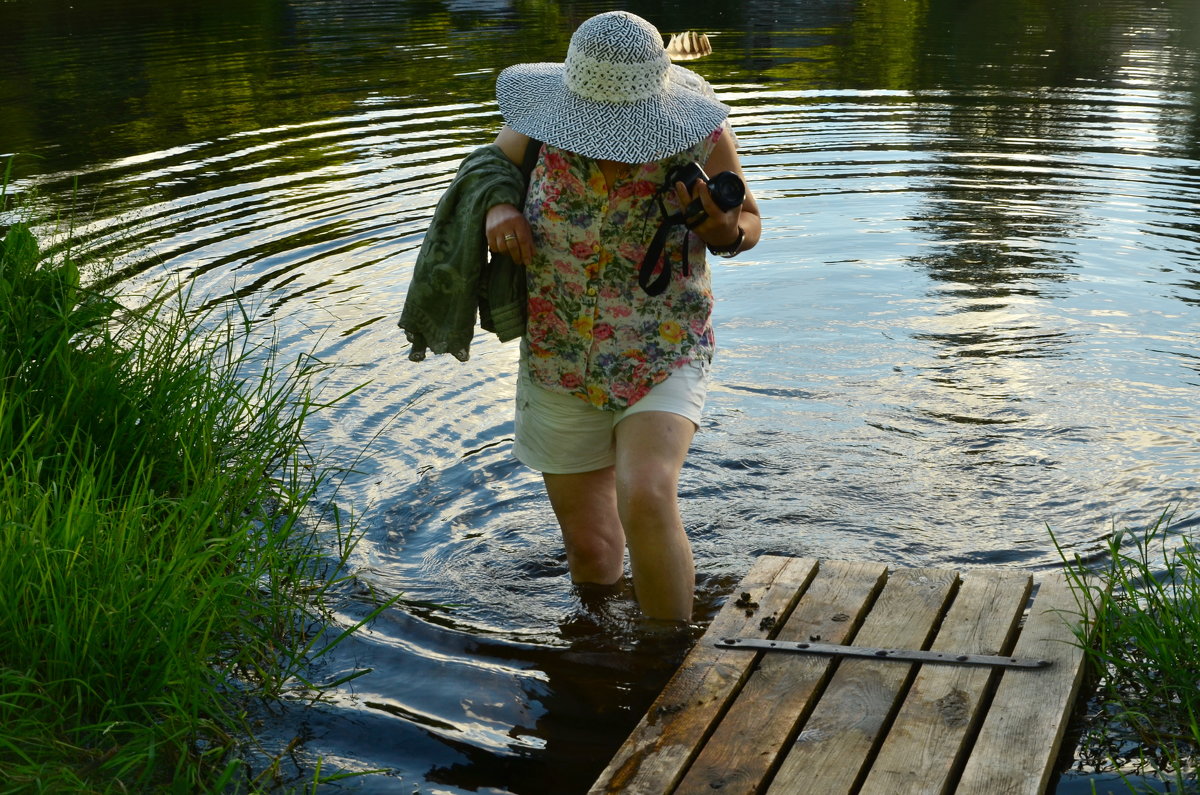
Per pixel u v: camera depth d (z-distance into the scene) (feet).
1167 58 41.91
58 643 10.45
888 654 10.85
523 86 11.86
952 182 28.35
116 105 35.99
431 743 10.71
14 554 10.89
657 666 11.77
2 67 42.19
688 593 11.90
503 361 19.72
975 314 21.01
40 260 16.60
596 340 11.73
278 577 12.96
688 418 11.86
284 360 18.99
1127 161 29.48
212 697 11.06
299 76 40.34
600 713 11.19
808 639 11.23
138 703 10.27
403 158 29.94
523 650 12.19
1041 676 10.49
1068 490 15.21
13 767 9.57
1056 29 49.11
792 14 54.54
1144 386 18.04
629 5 57.31
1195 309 20.79
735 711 10.18
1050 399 17.76
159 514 13.37
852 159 30.30
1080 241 24.27
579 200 11.40
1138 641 11.07
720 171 11.98
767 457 16.42
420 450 16.67
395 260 23.43
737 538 14.39
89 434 13.98
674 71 12.12
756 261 23.97
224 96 37.22
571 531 13.15
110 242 23.58
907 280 22.63
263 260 23.16
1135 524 14.32
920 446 16.55
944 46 45.52
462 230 11.75
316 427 17.08
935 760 9.39
